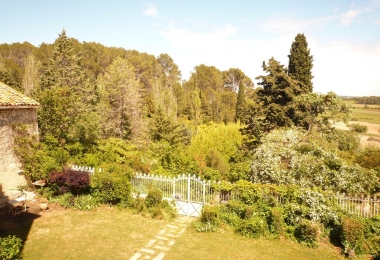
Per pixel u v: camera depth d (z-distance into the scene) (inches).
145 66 2635.3
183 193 544.4
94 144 830.5
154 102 1752.0
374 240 417.1
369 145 1127.0
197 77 3277.6
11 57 2445.9
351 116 848.3
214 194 529.0
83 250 393.4
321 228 444.5
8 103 546.3
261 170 584.4
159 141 1256.2
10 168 560.7
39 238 421.7
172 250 402.6
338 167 551.2
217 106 2591.0
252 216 469.1
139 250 399.9
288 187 486.6
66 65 1311.5
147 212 527.5
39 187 600.7
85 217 503.5
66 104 738.2
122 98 1139.9
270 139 661.3
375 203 455.5
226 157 1125.1
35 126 619.5
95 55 2519.7
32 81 1323.8
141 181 577.3
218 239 440.8
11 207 490.6
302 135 686.5
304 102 896.9
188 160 814.5
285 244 432.1
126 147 819.4
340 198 470.9
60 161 617.0
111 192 547.8
